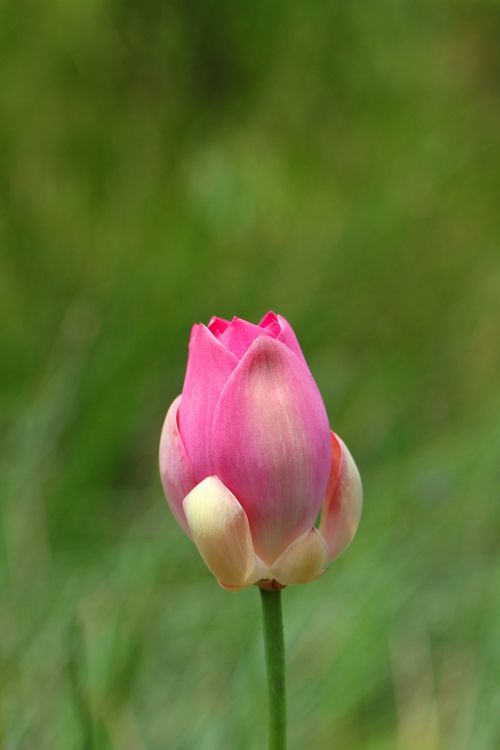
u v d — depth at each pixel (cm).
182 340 239
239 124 308
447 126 303
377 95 317
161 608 165
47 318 252
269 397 104
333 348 247
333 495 107
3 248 275
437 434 231
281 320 106
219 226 275
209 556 105
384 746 156
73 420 219
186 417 105
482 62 333
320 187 303
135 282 245
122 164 294
